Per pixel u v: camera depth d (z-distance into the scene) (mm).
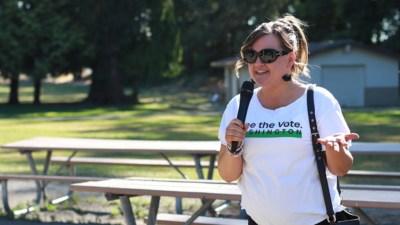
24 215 7945
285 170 2959
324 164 2938
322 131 2947
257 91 3088
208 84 60188
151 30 42000
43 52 40250
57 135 19875
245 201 3105
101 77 42406
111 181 5691
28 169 11805
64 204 8547
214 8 56688
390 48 42188
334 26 50562
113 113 33000
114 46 40969
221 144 3154
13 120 27938
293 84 3039
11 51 39344
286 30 2980
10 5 39000
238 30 56594
